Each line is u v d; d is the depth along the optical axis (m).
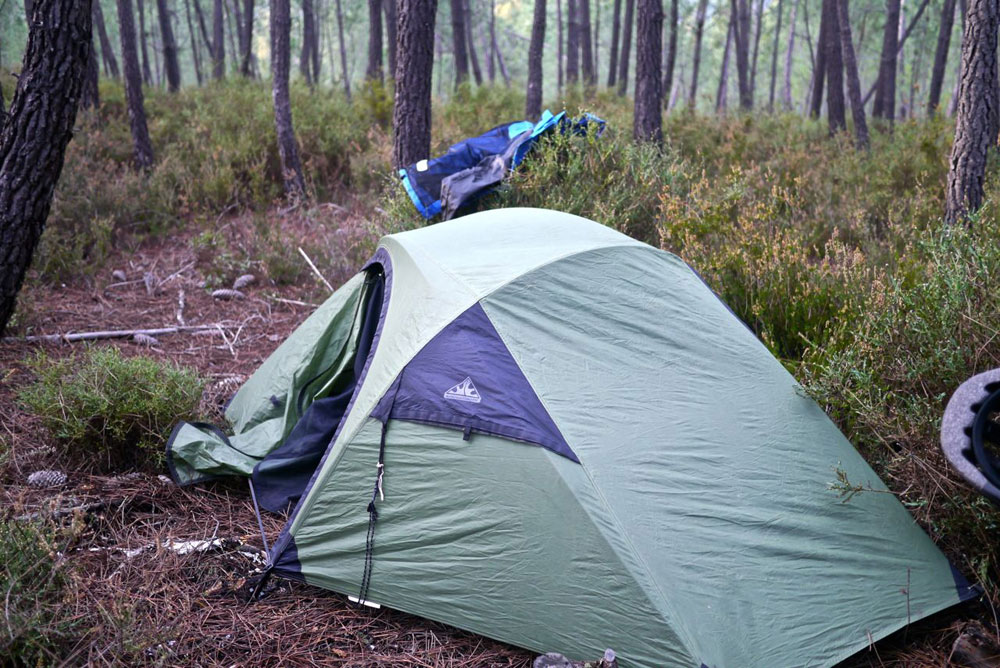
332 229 8.45
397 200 7.24
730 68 39.59
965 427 1.97
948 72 33.12
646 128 9.46
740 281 5.39
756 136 11.88
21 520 3.14
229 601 3.25
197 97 12.75
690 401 3.37
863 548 3.10
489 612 2.99
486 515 3.04
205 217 8.63
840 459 3.40
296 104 12.07
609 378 3.35
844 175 9.03
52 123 4.70
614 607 2.78
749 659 2.70
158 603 3.16
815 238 6.91
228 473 4.15
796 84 41.38
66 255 7.34
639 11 9.30
